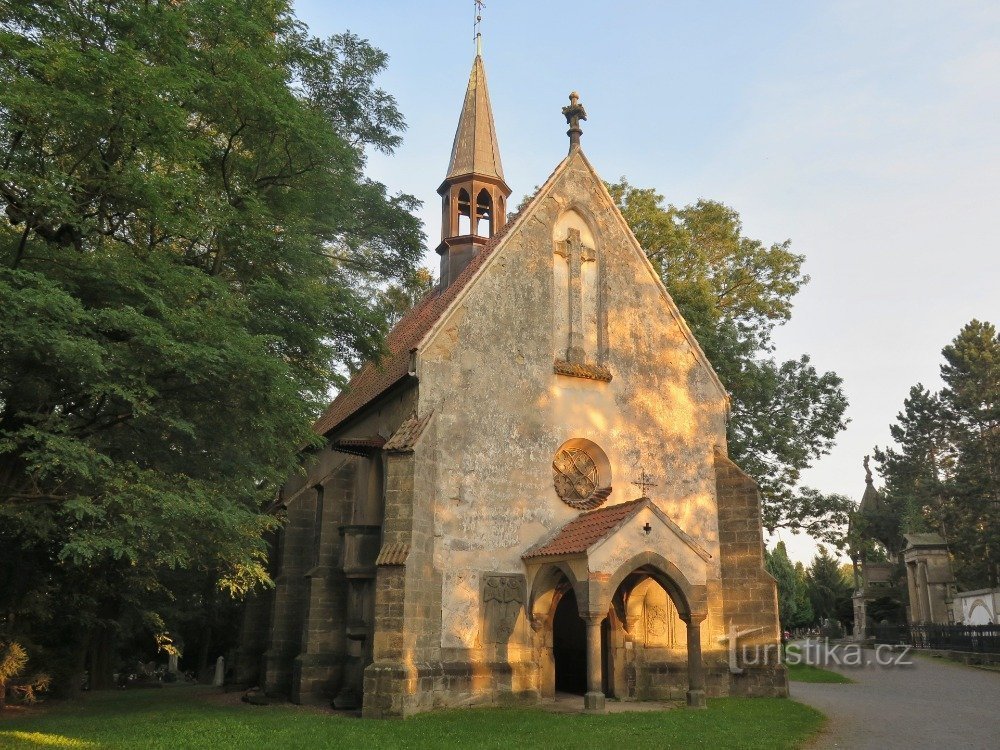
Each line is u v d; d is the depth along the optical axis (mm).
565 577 21094
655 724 16828
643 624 22984
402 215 25000
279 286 17922
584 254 24906
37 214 14922
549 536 21922
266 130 18281
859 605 65125
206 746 14594
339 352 21578
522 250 23641
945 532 67312
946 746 15008
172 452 17000
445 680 19453
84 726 17375
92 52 14203
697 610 20188
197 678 43500
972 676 30875
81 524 14852
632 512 19953
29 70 14781
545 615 20953
